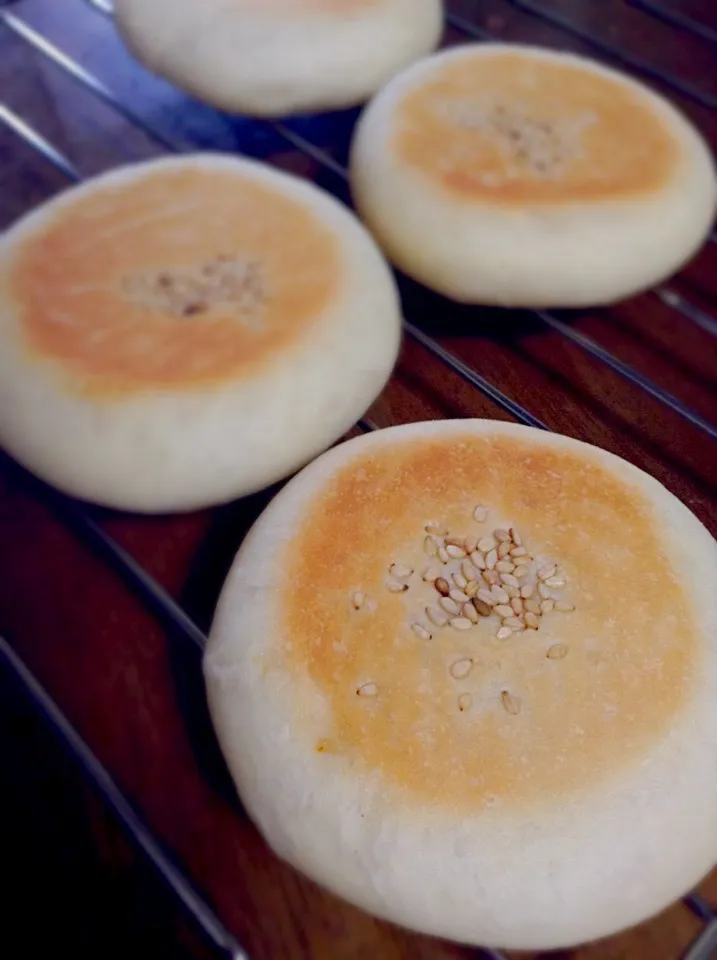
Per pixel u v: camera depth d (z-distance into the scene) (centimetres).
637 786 12
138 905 14
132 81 24
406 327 19
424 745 12
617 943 13
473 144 19
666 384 19
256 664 13
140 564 17
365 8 22
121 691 16
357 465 15
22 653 16
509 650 13
